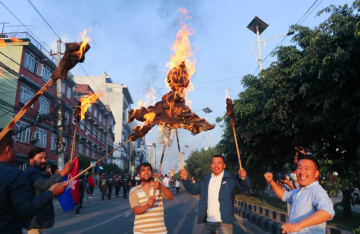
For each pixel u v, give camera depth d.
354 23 7.22
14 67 21.80
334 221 8.30
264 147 15.18
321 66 7.94
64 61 2.30
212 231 4.46
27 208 2.07
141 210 3.55
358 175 7.69
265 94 11.47
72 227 8.88
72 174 5.07
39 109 24.36
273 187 3.23
